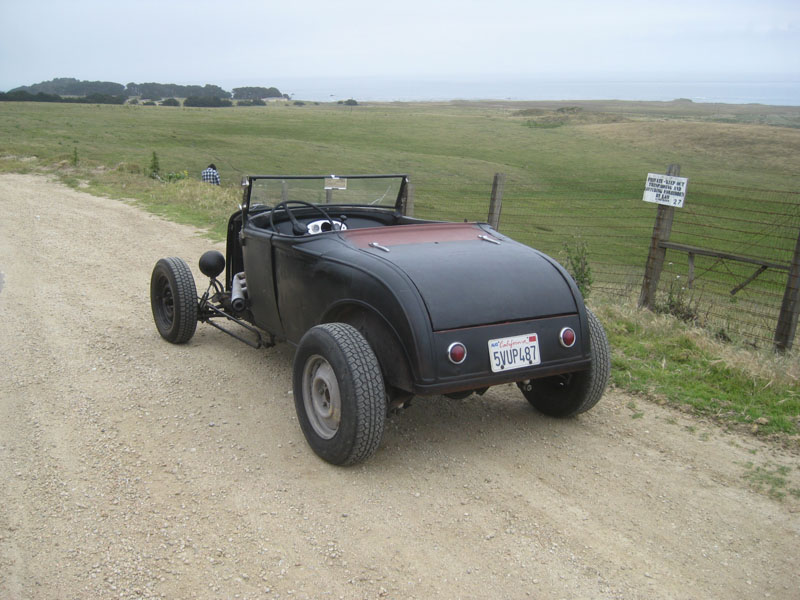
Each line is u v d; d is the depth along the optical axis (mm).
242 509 3459
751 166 55938
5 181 21844
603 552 3162
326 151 58125
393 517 3410
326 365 3898
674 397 4941
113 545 3141
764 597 2881
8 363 5492
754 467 3998
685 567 3070
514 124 102500
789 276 6363
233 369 5449
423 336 3586
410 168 50031
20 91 139875
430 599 2820
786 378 5219
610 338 6293
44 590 2834
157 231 12484
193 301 5785
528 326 3863
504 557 3107
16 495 3549
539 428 4492
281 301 4855
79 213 14820
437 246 4375
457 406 4848
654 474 3900
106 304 7398
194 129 73938
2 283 8250
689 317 7199
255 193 5375
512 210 27344
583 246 8383
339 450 3762
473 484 3750
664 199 7441
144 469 3848
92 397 4840
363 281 3883
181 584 2881
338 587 2881
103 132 61062
